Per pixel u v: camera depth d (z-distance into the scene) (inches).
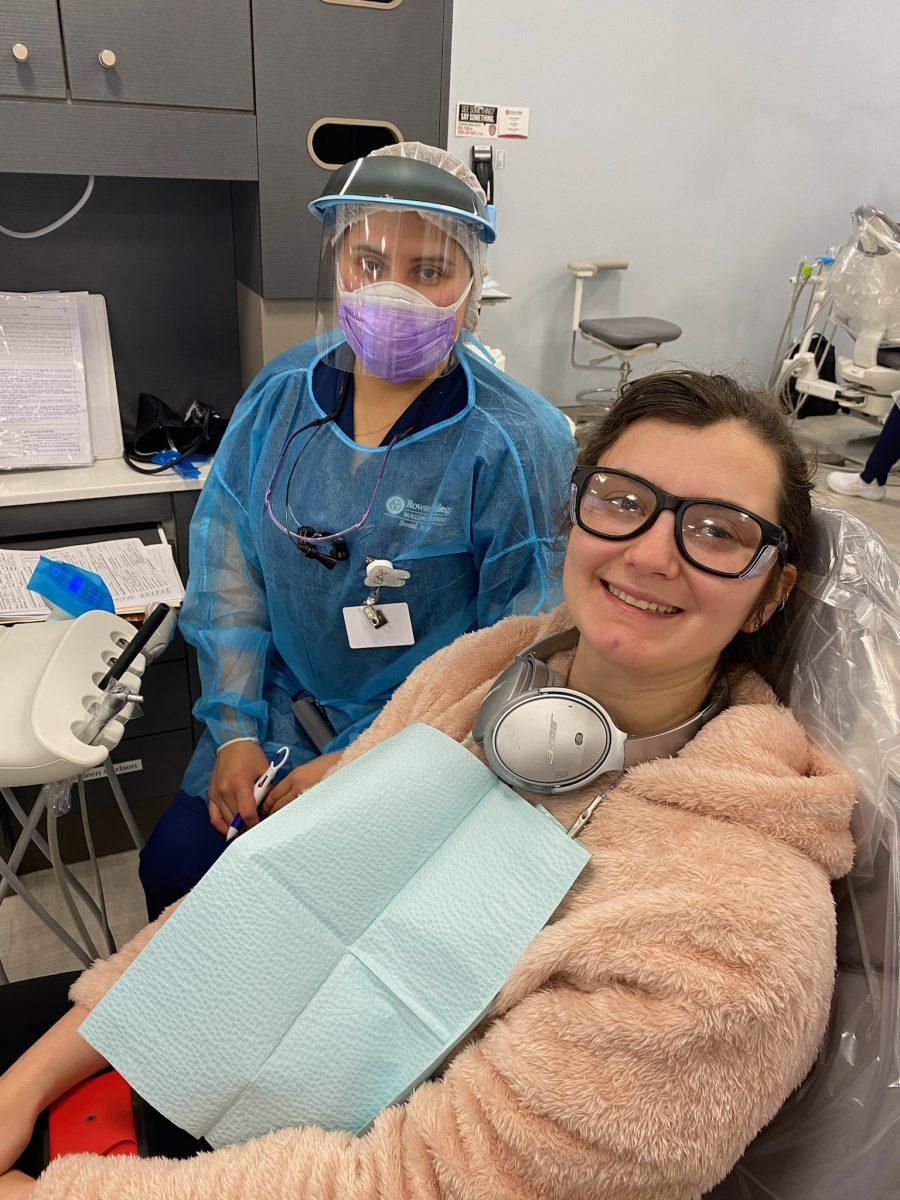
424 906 27.3
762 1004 21.6
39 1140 30.8
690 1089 21.7
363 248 47.3
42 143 61.6
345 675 56.3
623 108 158.1
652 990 22.6
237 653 57.0
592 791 29.0
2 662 38.7
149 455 76.1
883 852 25.5
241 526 57.8
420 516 50.8
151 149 64.4
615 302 176.1
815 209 186.1
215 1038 26.6
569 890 26.9
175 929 27.1
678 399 27.1
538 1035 23.5
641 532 26.1
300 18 64.1
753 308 190.5
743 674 30.5
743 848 24.7
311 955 27.1
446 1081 24.7
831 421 200.2
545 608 52.7
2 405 72.7
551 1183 22.5
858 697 27.7
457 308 48.6
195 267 82.1
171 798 77.8
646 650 26.8
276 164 68.1
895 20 171.8
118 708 37.2
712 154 169.9
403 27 67.5
